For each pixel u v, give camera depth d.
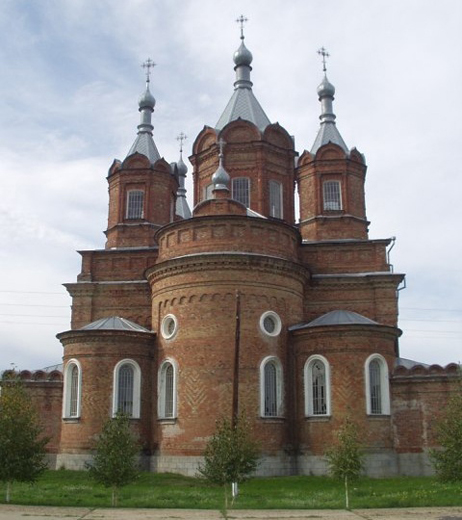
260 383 36.34
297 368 38.00
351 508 23.80
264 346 37.00
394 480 33.56
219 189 41.22
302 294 40.44
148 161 49.25
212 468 25.00
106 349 38.91
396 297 42.59
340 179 47.81
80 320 44.56
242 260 37.28
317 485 31.50
